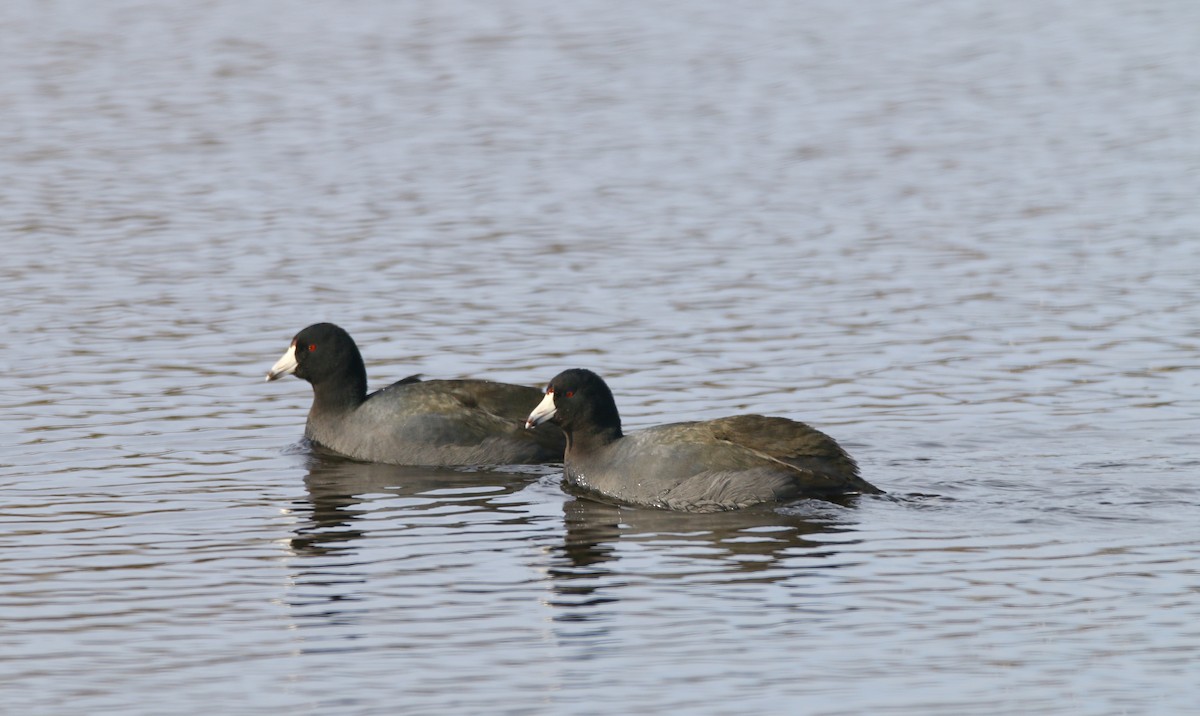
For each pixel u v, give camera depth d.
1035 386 20.05
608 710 11.34
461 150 35.47
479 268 26.36
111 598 13.64
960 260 26.59
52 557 14.67
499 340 22.39
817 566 14.12
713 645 12.41
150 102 40.34
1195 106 38.81
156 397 20.19
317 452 18.48
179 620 13.13
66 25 50.38
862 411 19.17
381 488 17.08
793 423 16.56
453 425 18.27
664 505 16.30
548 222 29.45
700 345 22.08
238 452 18.33
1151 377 20.31
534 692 11.63
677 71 43.94
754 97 40.84
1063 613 12.91
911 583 13.64
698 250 27.42
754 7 53.50
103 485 16.91
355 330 22.98
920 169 33.44
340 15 52.06
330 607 13.37
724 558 14.41
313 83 42.62
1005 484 16.36
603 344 22.14
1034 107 39.38
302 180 32.88
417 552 14.78
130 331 22.97
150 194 31.67
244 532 15.41
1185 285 24.66
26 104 40.03
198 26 50.34
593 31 49.38
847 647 12.35
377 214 30.11
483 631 12.79
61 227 29.14
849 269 26.14
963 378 20.47
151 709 11.50
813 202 30.86
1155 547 14.39
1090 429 18.23
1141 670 11.85
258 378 21.05
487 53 46.22
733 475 16.05
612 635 12.66
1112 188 31.34
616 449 16.98
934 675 11.84
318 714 11.35
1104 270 25.70
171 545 15.02
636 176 33.03
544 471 17.94
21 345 22.23
